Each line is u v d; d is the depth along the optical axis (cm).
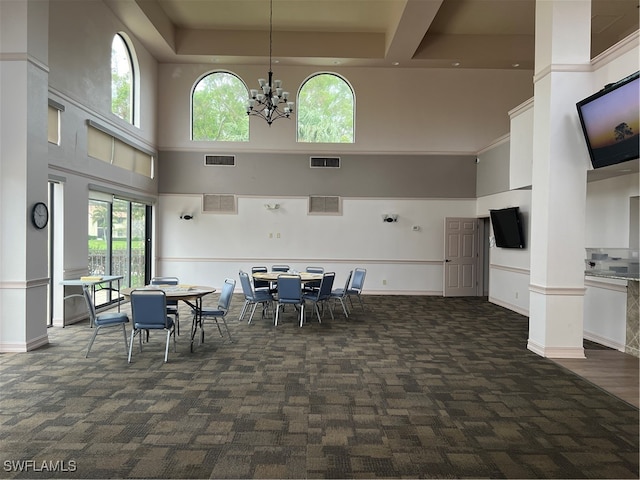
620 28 810
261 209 1002
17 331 486
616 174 526
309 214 1004
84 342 533
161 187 991
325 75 1003
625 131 403
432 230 1009
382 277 1010
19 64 475
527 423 319
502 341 568
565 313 494
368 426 311
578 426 315
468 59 935
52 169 582
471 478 246
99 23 701
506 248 834
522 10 819
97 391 371
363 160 1005
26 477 240
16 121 477
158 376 412
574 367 455
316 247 1008
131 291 509
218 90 996
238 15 866
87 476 241
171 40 898
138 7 738
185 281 1000
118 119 774
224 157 997
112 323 481
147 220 970
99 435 290
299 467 255
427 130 1003
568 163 490
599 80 475
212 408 338
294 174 1004
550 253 493
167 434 293
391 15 845
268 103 696
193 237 998
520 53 928
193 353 494
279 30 929
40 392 367
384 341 562
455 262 998
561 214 492
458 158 1007
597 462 265
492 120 1002
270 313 751
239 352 500
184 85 985
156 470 249
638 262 447
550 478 247
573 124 489
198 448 275
